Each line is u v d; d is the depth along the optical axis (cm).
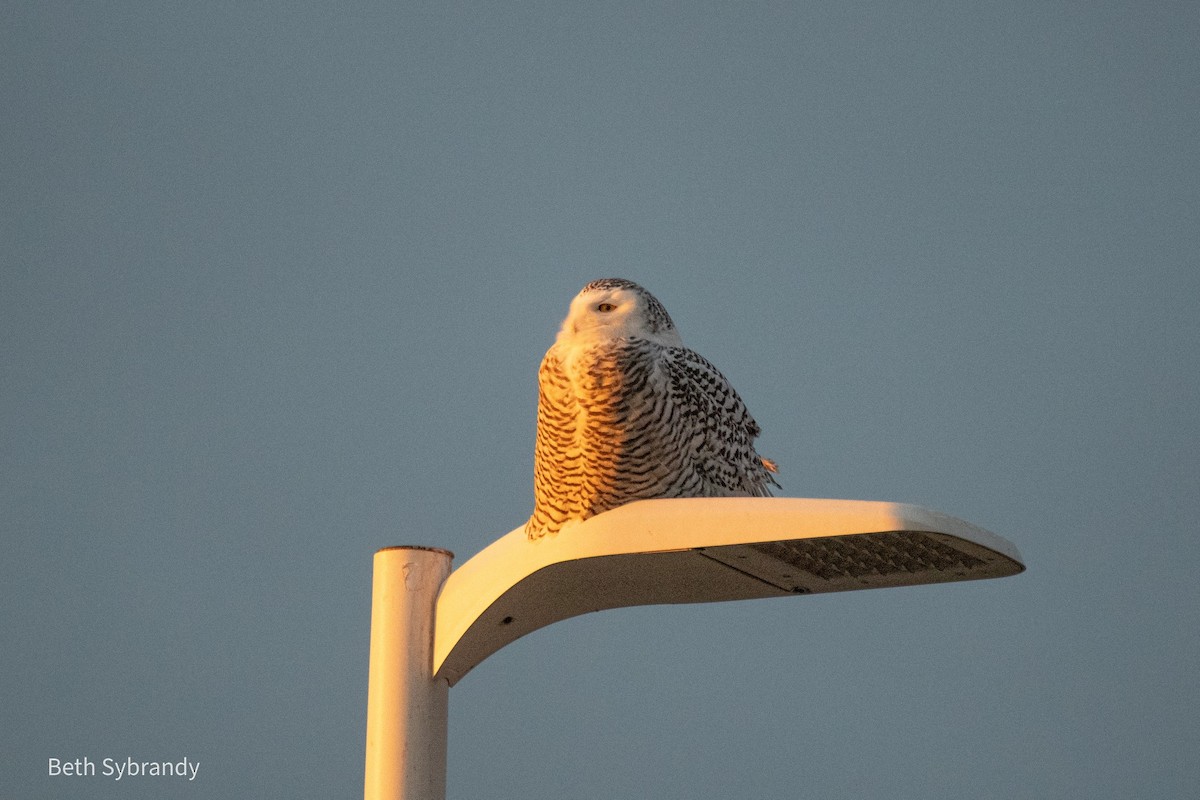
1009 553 885
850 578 949
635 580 980
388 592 1007
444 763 996
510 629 1031
